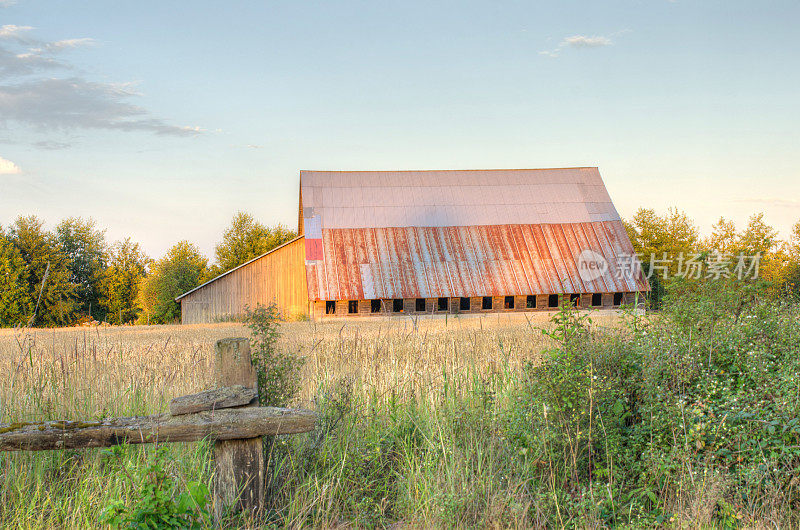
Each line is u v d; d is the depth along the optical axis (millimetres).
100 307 72250
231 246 70812
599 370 5922
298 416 4809
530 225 48531
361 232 46406
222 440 4812
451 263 45031
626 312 7766
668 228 55500
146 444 5211
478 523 4879
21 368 7270
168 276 62375
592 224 49125
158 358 13211
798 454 4938
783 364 6094
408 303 43438
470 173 52969
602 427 5305
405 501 5301
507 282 44094
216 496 4812
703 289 8305
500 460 5859
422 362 9625
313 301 42500
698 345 6438
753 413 5238
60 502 5000
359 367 9312
